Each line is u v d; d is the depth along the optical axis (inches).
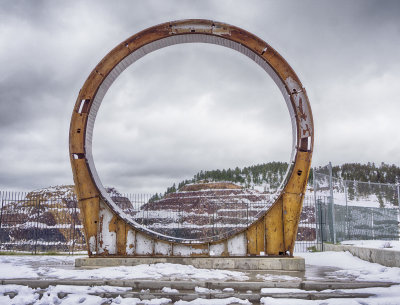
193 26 554.9
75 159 545.6
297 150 529.0
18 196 905.5
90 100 552.7
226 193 4658.0
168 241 525.7
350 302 296.8
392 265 477.4
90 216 538.0
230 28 553.9
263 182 7209.6
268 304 305.0
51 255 776.9
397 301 294.2
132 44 560.1
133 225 537.0
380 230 813.9
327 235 818.2
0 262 587.2
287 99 550.3
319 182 858.8
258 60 562.3
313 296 326.3
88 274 414.0
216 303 309.4
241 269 494.0
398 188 857.5
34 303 317.7
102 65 558.6
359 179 6220.5
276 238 517.3
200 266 506.3
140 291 348.8
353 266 534.3
